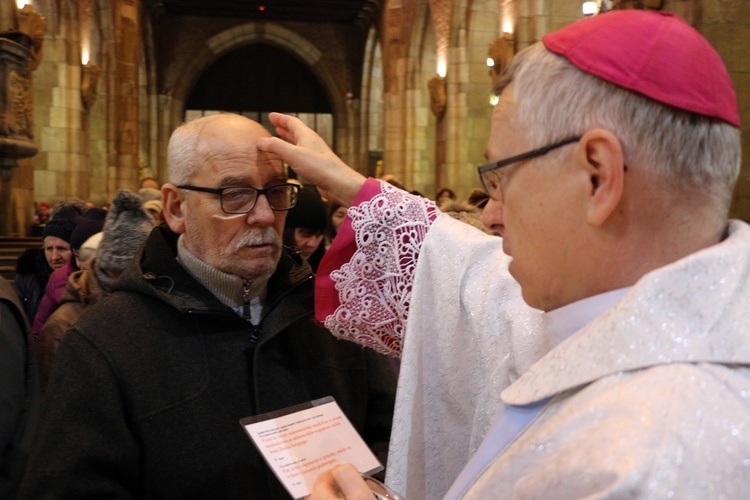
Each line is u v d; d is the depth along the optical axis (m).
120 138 18.16
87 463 1.49
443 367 1.50
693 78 0.83
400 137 19.80
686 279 0.77
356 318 1.62
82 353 1.58
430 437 1.50
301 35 25.81
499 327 1.40
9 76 9.86
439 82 15.73
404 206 1.61
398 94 19.75
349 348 1.85
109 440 1.52
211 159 1.63
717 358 0.73
